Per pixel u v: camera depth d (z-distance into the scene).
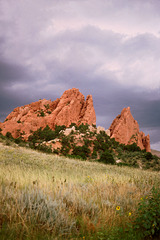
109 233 3.71
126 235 3.78
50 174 9.62
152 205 4.34
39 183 5.93
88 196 5.56
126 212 4.76
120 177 9.61
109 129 140.75
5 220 3.48
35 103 164.25
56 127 130.38
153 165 55.62
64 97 157.50
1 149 19.94
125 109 142.62
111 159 44.84
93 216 4.42
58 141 94.00
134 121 143.75
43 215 3.79
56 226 3.60
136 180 8.83
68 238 3.42
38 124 137.50
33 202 4.25
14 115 161.12
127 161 62.91
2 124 138.12
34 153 21.33
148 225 3.82
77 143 93.75
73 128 114.50
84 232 3.69
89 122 143.88
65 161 19.27
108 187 7.15
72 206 4.58
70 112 144.75
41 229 3.47
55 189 5.41
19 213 3.61
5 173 7.36
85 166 18.25
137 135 135.25
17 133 131.50
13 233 3.13
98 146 92.50
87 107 150.88
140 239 3.69
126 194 6.21
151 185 7.71
